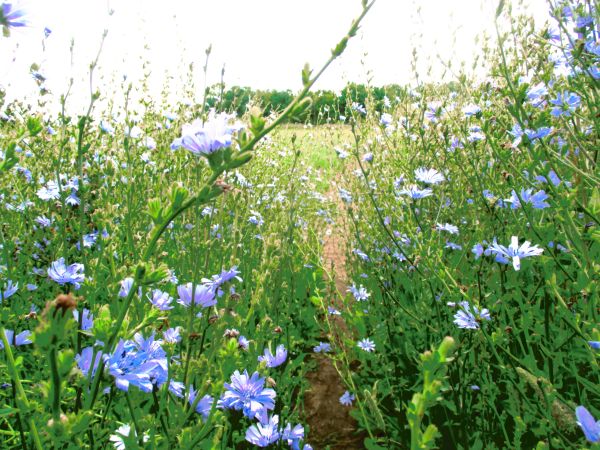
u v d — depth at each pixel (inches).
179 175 130.7
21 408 41.5
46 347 30.4
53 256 101.0
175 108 175.6
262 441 72.5
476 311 89.3
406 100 158.7
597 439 40.5
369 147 171.6
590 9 96.9
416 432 34.0
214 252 116.6
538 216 114.8
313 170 247.3
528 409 84.9
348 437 104.1
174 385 61.4
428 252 100.8
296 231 150.4
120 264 92.5
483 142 139.2
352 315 115.0
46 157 136.0
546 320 85.9
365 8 40.8
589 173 92.1
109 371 43.9
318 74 41.4
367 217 151.2
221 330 59.0
